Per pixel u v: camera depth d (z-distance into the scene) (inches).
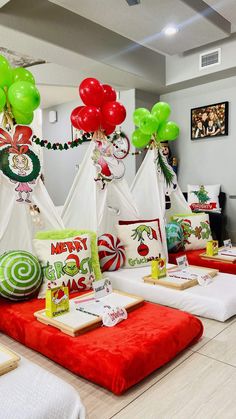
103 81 204.4
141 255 122.7
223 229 199.6
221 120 206.2
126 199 137.7
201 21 151.1
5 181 102.7
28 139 106.6
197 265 132.5
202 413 56.3
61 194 298.4
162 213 145.2
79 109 119.3
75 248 98.1
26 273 90.8
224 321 89.7
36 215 110.7
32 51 158.4
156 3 136.0
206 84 212.4
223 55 188.9
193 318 79.8
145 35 164.9
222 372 67.8
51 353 71.2
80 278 96.7
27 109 95.0
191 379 65.6
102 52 173.5
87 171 128.6
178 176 232.8
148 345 66.7
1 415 45.3
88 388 63.1
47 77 219.0
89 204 128.6
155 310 84.1
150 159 149.2
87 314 78.5
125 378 59.8
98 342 67.9
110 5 137.2
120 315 77.6
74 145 122.3
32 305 89.3
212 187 204.8
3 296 89.3
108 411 56.9
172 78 212.2
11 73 97.7
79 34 161.5
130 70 190.5
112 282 112.4
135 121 141.3
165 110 139.7
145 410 57.1
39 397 48.9
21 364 58.3
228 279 108.2
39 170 109.5
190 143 224.5
